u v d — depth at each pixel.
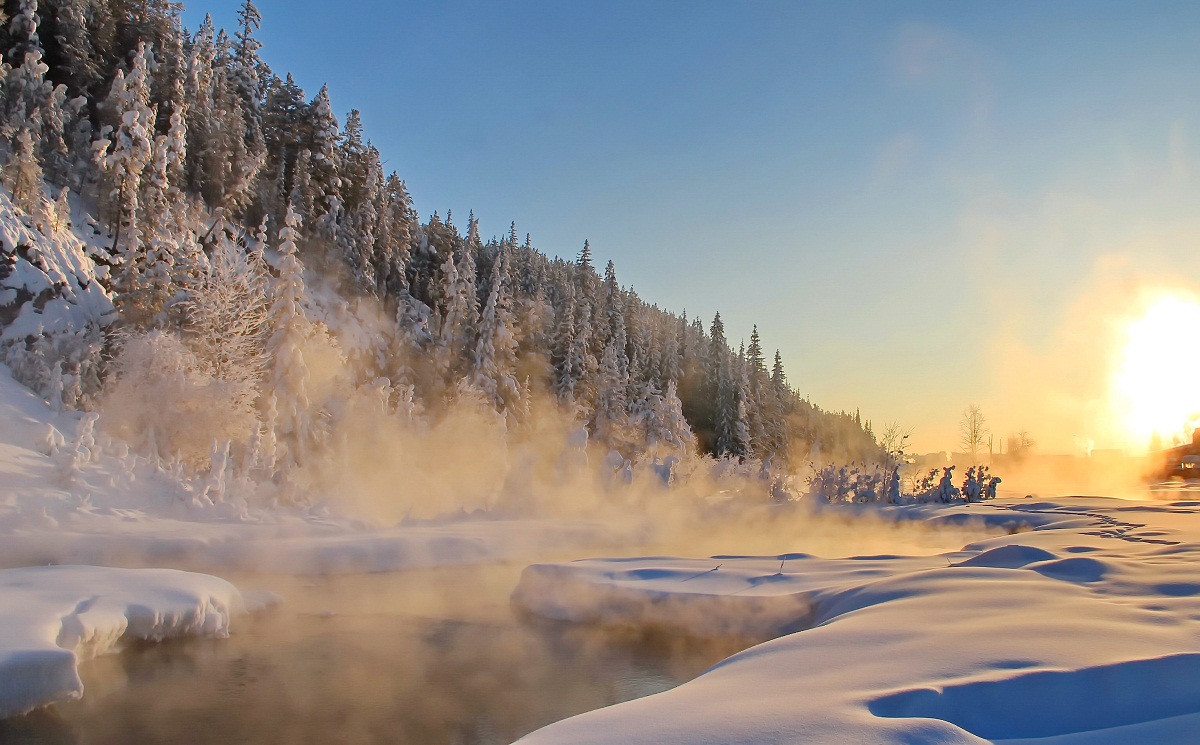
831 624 8.49
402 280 56.81
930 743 4.84
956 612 8.45
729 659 7.64
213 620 12.39
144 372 25.14
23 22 38.00
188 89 46.06
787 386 88.69
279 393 27.66
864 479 37.62
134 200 36.62
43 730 8.39
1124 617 7.89
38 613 9.87
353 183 57.06
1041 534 19.02
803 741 4.85
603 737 5.19
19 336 27.53
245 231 47.41
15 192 31.88
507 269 68.12
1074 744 5.34
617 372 56.22
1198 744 5.22
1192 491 50.81
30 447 22.05
